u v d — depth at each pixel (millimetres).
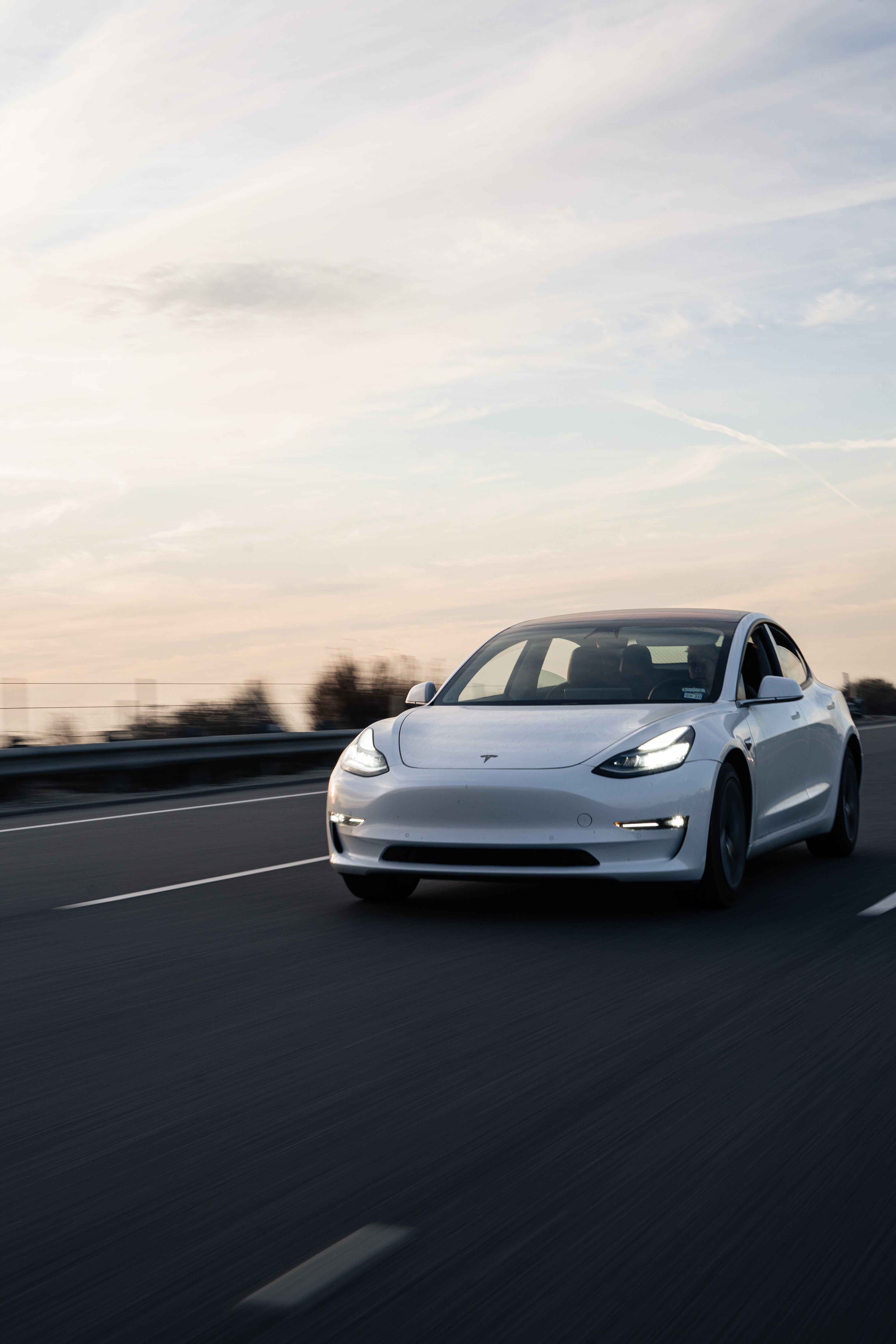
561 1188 3115
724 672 7547
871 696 38688
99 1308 2555
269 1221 2943
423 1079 4012
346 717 21266
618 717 6918
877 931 6277
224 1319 2506
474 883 8016
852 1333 2445
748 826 7277
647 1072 4055
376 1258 2748
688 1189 3100
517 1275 2670
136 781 16422
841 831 8859
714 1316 2506
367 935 6363
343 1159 3322
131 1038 4527
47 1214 3004
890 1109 3684
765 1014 4746
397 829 6727
